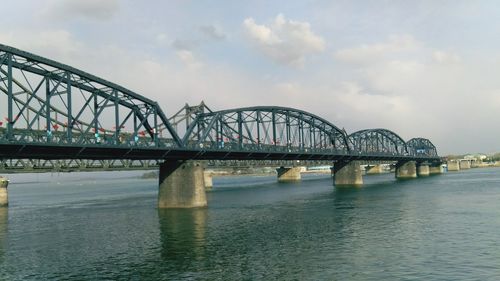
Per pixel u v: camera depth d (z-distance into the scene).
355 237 46.22
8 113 49.69
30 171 76.81
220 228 54.25
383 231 49.06
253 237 47.84
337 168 145.00
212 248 43.00
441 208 67.19
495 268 33.31
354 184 141.38
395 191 106.56
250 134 97.69
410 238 44.69
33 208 92.00
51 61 54.88
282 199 94.44
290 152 100.50
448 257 36.75
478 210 63.00
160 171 79.56
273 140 106.06
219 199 99.88
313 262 36.66
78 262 39.31
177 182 77.81
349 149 142.25
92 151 60.28
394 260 36.44
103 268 37.06
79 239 50.22
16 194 170.50
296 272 34.00
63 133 60.44
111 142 62.12
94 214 74.75
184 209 75.50
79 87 59.91
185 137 78.69
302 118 120.25
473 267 33.78
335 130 139.38
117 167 87.50
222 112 90.12
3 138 49.34
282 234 49.19
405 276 32.19
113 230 55.62
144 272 35.53
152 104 69.62
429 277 31.80
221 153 83.06
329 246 42.31
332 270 34.22
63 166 80.00
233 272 34.59
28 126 51.78
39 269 37.31
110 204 94.88
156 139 69.38
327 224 55.34
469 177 169.75
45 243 48.53
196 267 36.38
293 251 40.69
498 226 49.38
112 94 63.94
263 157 96.25
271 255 39.41
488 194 87.50
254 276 33.34
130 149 63.78
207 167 134.25
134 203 94.69
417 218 57.72
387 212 65.19
